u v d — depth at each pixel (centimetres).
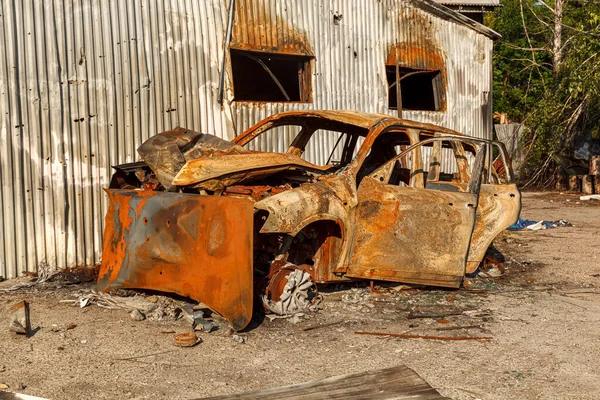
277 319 590
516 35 3020
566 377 453
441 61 1259
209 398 407
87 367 472
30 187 784
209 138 686
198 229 580
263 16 995
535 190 2023
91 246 834
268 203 567
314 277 641
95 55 833
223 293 555
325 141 1045
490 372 462
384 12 1158
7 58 764
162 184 642
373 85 1143
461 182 754
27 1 779
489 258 819
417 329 564
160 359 489
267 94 1600
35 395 419
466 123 1312
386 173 661
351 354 500
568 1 2472
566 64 1944
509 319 597
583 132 2012
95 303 646
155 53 887
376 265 648
